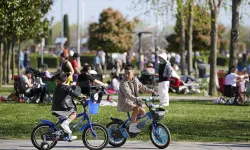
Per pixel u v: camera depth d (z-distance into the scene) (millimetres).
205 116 36250
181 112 38500
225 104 45406
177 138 27109
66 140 23281
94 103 24016
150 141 26094
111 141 24516
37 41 73312
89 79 39156
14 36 67375
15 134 27859
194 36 104125
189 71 69125
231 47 51250
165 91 42688
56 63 124938
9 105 42375
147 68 55688
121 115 35625
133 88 24219
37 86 45062
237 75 45500
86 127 23656
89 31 118688
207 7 54406
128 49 118812
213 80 54531
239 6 50938
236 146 24938
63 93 23172
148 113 24062
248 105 44656
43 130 23594
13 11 51656
